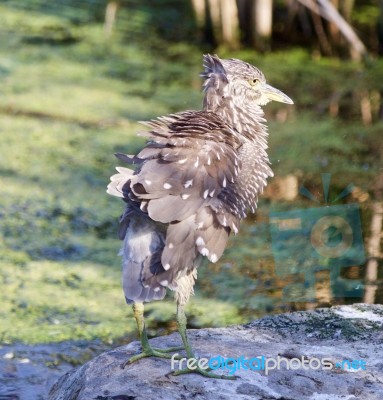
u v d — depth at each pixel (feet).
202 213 20.95
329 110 49.96
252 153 23.13
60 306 32.58
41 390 27.68
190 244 20.72
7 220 38.75
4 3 66.90
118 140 46.34
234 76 24.68
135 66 55.88
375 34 57.77
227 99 24.43
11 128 47.24
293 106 50.49
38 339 30.42
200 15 59.26
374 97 51.34
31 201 40.60
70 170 43.42
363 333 25.36
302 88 52.34
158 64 56.18
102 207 40.47
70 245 37.06
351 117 49.08
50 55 57.26
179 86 53.06
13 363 29.01
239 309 32.71
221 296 33.68
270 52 56.65
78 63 56.18
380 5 55.93
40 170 43.37
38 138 46.39
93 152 45.03
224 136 22.29
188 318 31.99
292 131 47.34
